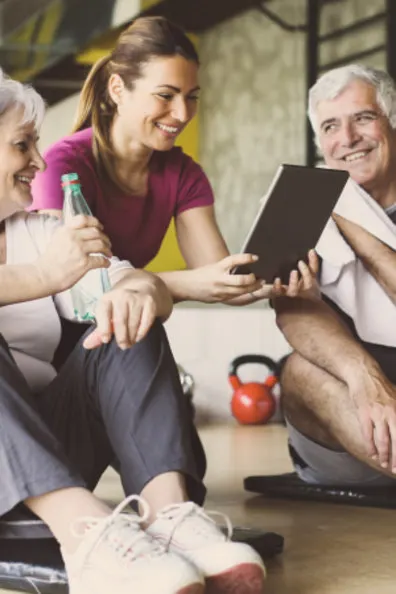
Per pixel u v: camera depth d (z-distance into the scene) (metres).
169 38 2.87
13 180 2.26
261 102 9.06
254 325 6.68
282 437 5.40
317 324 2.98
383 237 3.04
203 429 5.85
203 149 9.78
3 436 2.00
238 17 9.21
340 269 3.04
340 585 2.17
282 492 3.32
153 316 2.15
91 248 2.12
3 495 2.00
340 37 8.15
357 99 3.06
